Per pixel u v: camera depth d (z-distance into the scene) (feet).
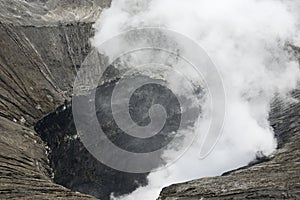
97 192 280.92
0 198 197.16
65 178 274.77
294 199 184.03
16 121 283.59
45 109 303.27
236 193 201.57
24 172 237.25
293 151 242.17
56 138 293.84
